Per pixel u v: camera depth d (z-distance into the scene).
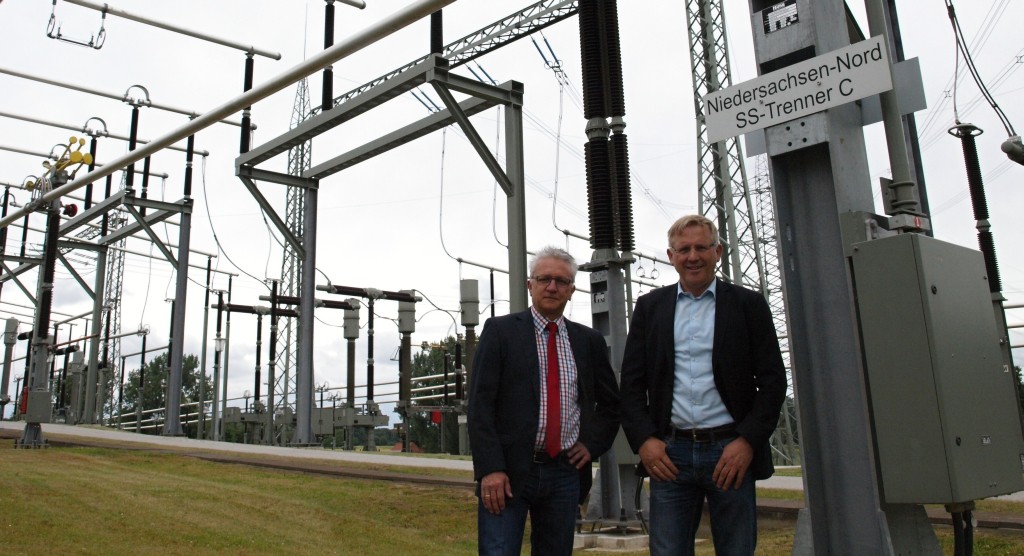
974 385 3.71
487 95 16.94
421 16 9.71
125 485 10.83
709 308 3.96
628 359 4.17
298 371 26.78
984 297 3.99
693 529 3.96
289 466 16.06
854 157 3.93
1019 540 8.02
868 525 3.60
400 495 12.58
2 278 37.31
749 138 4.33
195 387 102.00
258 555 7.44
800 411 3.78
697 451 3.84
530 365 4.26
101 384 44.34
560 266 4.40
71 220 32.41
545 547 4.29
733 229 30.39
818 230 3.89
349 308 37.41
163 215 31.11
